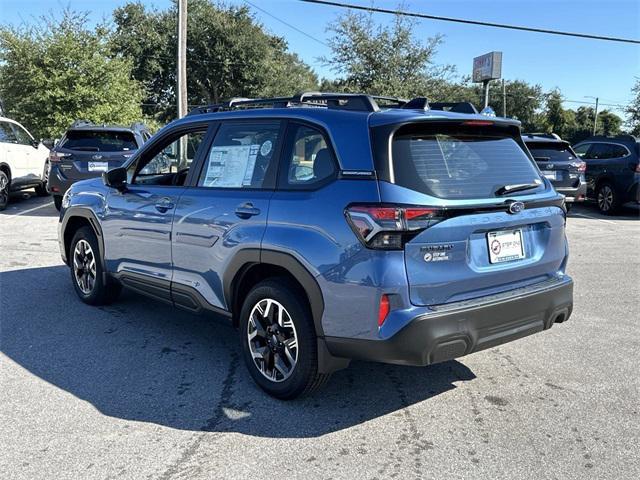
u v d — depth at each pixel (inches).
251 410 146.0
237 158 163.9
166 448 127.9
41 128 817.5
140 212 189.3
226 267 157.3
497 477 118.1
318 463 122.8
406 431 136.8
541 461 124.3
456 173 138.3
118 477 116.6
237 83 1542.8
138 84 1038.4
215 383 161.2
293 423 139.7
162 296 186.2
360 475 118.4
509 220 141.6
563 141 492.1
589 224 483.2
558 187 491.2
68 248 238.5
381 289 125.2
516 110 2999.5
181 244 173.0
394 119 133.7
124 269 201.2
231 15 1531.7
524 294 143.6
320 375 142.9
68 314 218.5
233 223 154.7
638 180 508.1
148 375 165.8
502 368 175.5
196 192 171.2
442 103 168.6
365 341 129.1
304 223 138.2
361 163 132.4
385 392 157.8
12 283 259.6
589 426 139.8
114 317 216.2
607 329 213.2
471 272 134.7
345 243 130.0
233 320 162.4
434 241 128.5
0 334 196.5
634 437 134.6
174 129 187.8
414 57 931.3
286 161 150.4
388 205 125.3
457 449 129.0
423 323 126.0
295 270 138.8
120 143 465.7
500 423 141.0
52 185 460.8
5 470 118.4
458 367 175.9
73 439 130.8
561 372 172.7
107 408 145.8
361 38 930.1
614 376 169.8
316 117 146.6
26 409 144.5
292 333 145.4
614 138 546.3
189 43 1478.8
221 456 124.9
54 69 821.9
